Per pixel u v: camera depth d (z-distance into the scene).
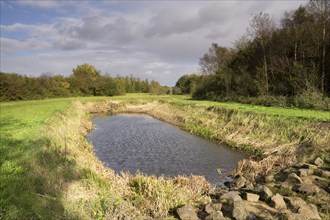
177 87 85.62
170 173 15.68
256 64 44.72
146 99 60.06
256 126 22.34
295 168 13.83
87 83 77.56
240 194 10.84
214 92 51.19
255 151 19.09
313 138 16.86
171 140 24.64
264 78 39.50
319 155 14.82
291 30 38.50
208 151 20.41
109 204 8.25
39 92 64.56
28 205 7.17
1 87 55.56
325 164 13.75
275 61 37.50
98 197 8.68
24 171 9.44
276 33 41.28
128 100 58.59
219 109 30.58
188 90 81.62
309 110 26.11
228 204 9.64
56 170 10.19
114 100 58.50
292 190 11.15
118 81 84.94
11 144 13.40
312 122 19.22
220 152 20.03
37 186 8.55
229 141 21.95
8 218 6.41
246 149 19.86
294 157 15.27
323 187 11.11
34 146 12.92
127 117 42.84
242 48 51.75
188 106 38.41
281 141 18.53
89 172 11.02
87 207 7.87
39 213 6.83
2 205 6.91
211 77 56.44
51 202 7.62
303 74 32.41
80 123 29.39
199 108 34.69
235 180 13.23
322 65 32.84
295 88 33.03
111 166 17.11
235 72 48.62
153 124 34.75
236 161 17.75
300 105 28.92
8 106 42.00
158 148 21.73
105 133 28.52
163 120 38.00
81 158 13.55
